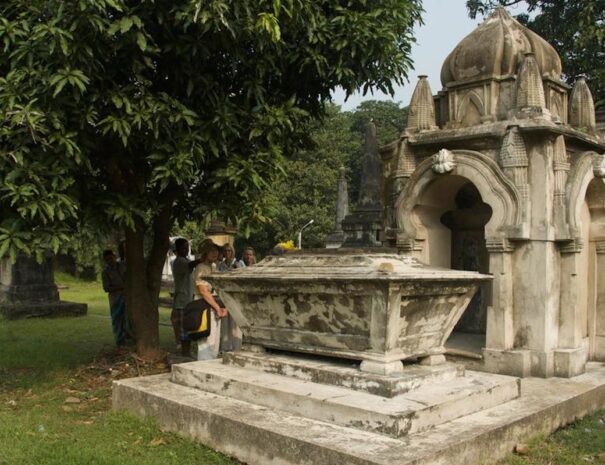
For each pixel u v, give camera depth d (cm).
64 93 599
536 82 753
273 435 435
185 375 588
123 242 996
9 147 598
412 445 405
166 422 537
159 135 657
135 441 514
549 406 533
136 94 635
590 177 785
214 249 795
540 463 459
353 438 419
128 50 627
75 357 918
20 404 654
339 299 505
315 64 721
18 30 593
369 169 1394
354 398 464
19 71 584
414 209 831
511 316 743
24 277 1554
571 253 746
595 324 826
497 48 802
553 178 741
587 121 862
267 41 643
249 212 724
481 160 757
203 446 495
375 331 490
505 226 738
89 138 662
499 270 743
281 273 550
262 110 709
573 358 715
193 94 697
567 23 1338
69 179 605
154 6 610
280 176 758
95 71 611
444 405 461
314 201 3400
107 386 737
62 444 502
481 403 502
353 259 517
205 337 782
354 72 750
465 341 839
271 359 561
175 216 865
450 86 835
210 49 659
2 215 619
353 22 706
